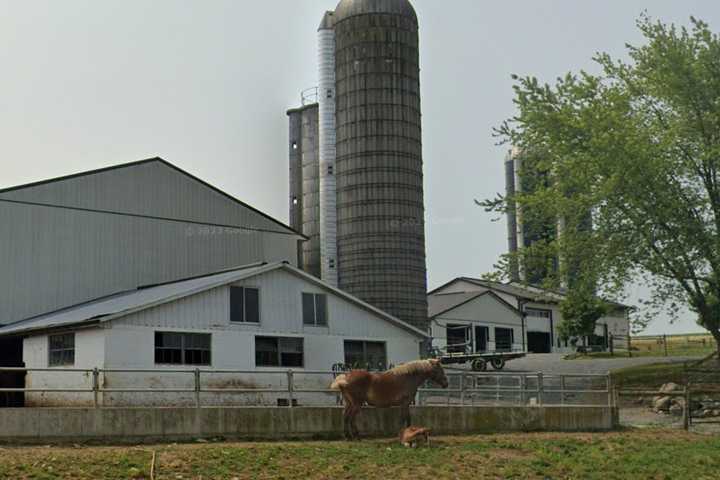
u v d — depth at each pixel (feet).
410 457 68.18
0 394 116.88
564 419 92.38
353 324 128.36
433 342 222.69
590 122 132.46
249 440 74.43
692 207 133.18
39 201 138.72
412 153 173.88
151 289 134.62
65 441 67.51
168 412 71.72
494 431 87.86
